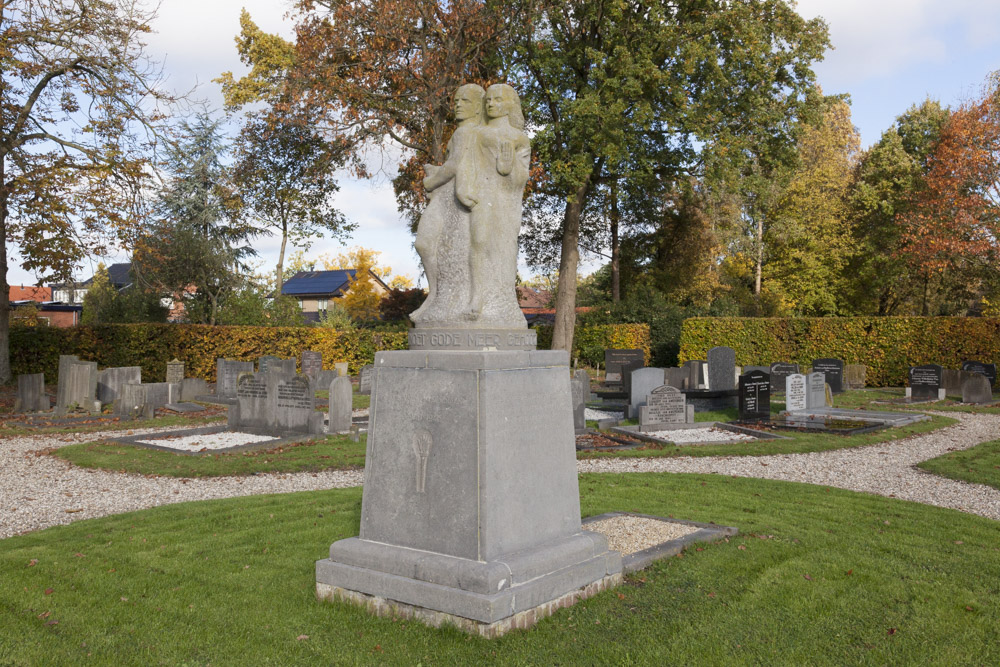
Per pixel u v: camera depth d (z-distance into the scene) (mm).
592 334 34062
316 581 4910
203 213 36219
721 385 20406
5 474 10625
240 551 6137
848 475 10430
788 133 27188
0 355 23078
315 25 24922
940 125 39844
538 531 4676
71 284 21406
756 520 7184
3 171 19797
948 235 29688
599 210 38969
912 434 14492
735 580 5223
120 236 19531
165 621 4574
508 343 4762
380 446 4824
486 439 4301
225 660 3990
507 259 5043
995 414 18016
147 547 6316
